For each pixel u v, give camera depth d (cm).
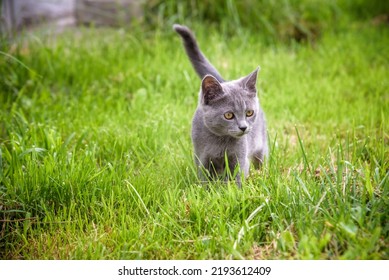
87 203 471
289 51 896
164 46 841
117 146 563
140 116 653
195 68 575
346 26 991
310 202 429
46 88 727
